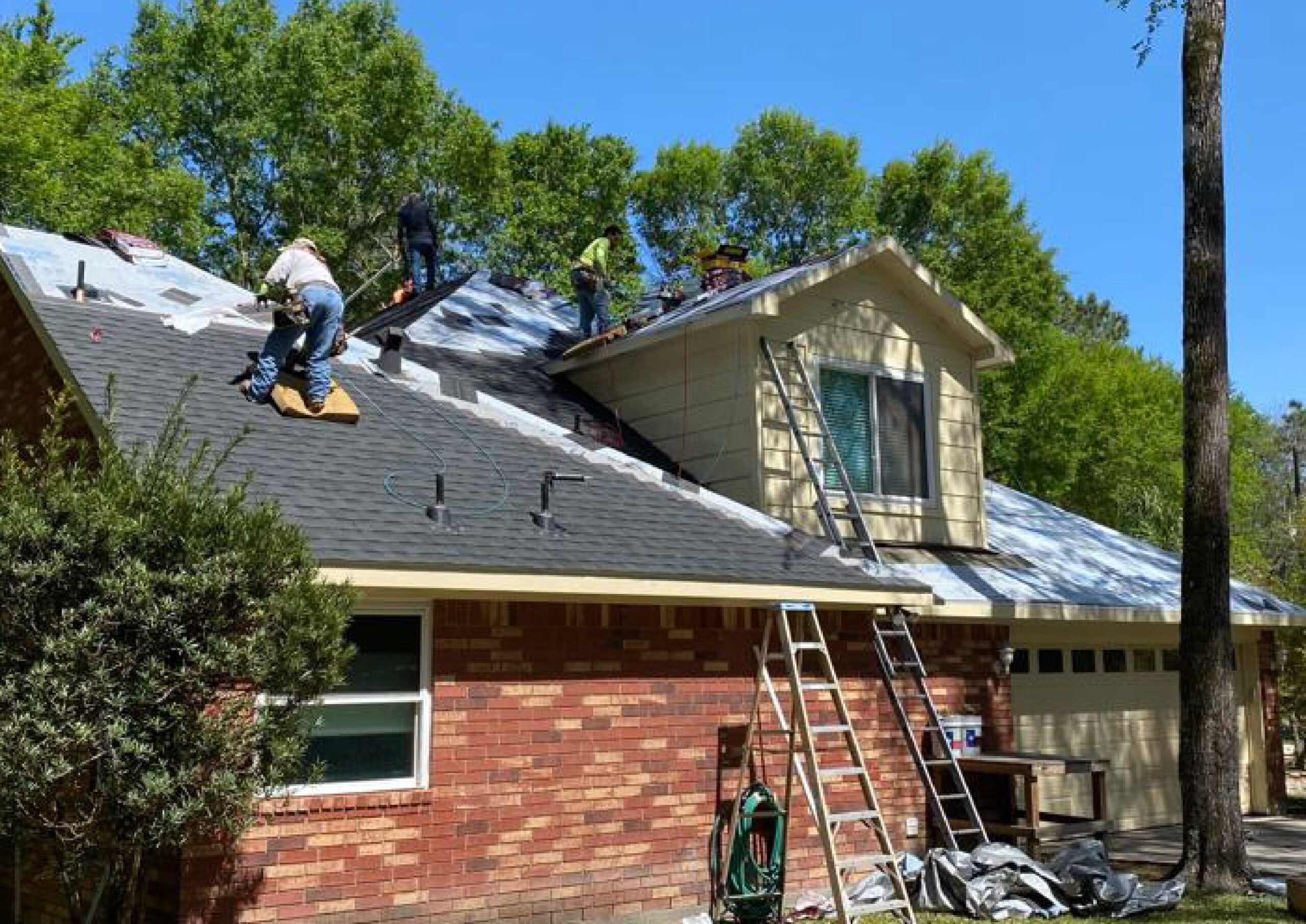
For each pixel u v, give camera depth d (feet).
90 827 21.58
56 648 19.99
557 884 30.17
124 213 96.02
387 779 28.32
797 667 33.99
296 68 110.63
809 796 31.45
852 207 140.36
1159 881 36.19
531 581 28.86
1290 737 91.97
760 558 34.55
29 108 90.68
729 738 34.17
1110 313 226.17
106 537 20.71
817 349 46.01
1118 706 51.96
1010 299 128.36
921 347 49.44
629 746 32.04
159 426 29.35
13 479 21.45
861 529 40.75
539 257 121.60
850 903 34.14
